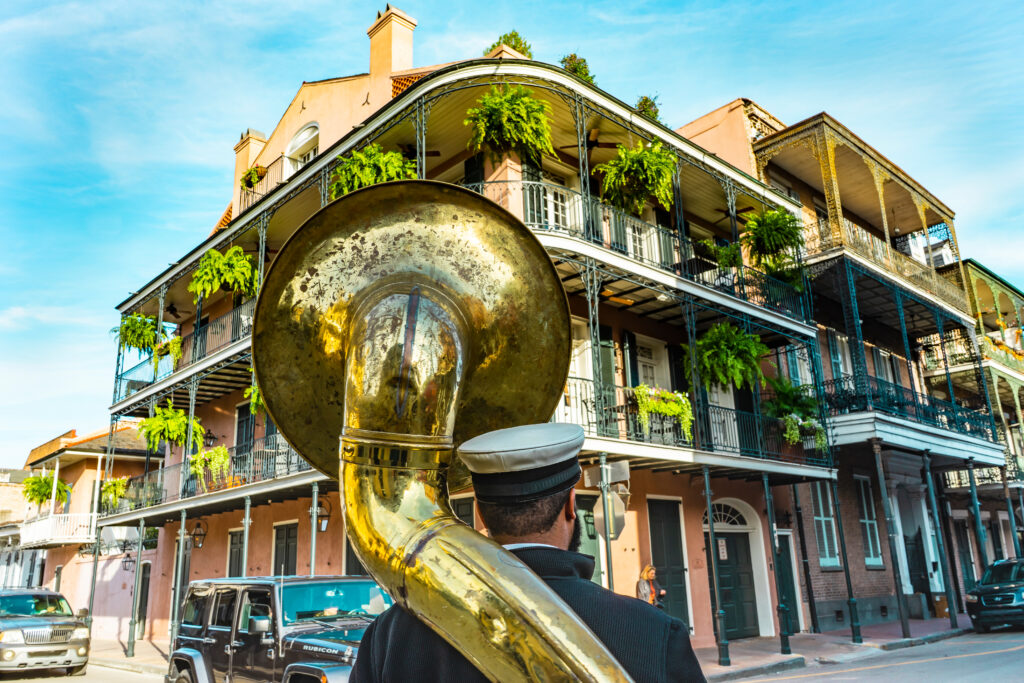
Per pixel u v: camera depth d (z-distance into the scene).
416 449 1.25
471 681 1.19
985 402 21.19
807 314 16.25
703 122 19.59
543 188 13.05
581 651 1.04
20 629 12.45
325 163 13.37
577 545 1.45
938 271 22.88
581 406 12.89
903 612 14.09
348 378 1.32
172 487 18.41
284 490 14.06
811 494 16.92
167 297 19.66
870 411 15.55
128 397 19.06
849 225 17.58
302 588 6.05
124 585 21.92
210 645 6.41
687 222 16.81
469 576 1.10
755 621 15.12
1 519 37.44
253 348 1.57
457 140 13.33
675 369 15.36
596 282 11.80
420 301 1.38
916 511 20.28
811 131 17.41
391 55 15.55
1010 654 11.43
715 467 13.05
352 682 1.43
